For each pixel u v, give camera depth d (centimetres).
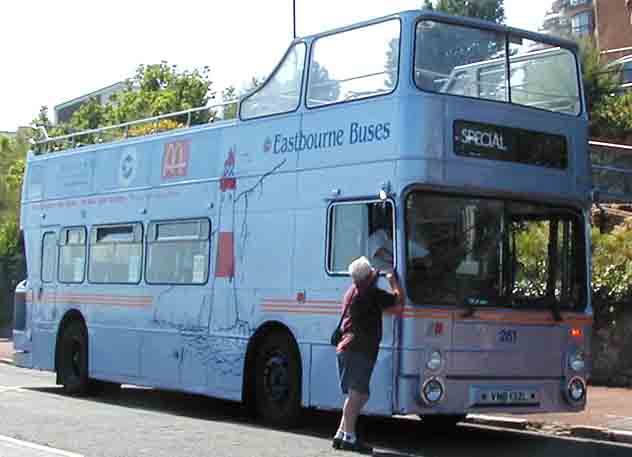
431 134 1163
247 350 1372
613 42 5619
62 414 1460
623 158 1841
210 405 1662
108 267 1692
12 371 2378
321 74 1299
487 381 1172
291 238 1313
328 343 1241
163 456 1091
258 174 1381
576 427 1390
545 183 1244
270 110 1379
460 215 1187
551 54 1307
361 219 1210
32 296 1897
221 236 1440
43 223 1894
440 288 1159
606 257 1895
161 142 1602
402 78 1177
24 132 4400
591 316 1262
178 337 1508
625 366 1838
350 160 1233
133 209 1647
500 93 1251
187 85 5281
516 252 1215
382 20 1220
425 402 1130
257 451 1130
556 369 1226
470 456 1159
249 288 1377
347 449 1134
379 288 1120
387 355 1144
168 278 1544
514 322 1195
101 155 1748
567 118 1287
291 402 1305
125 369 1623
